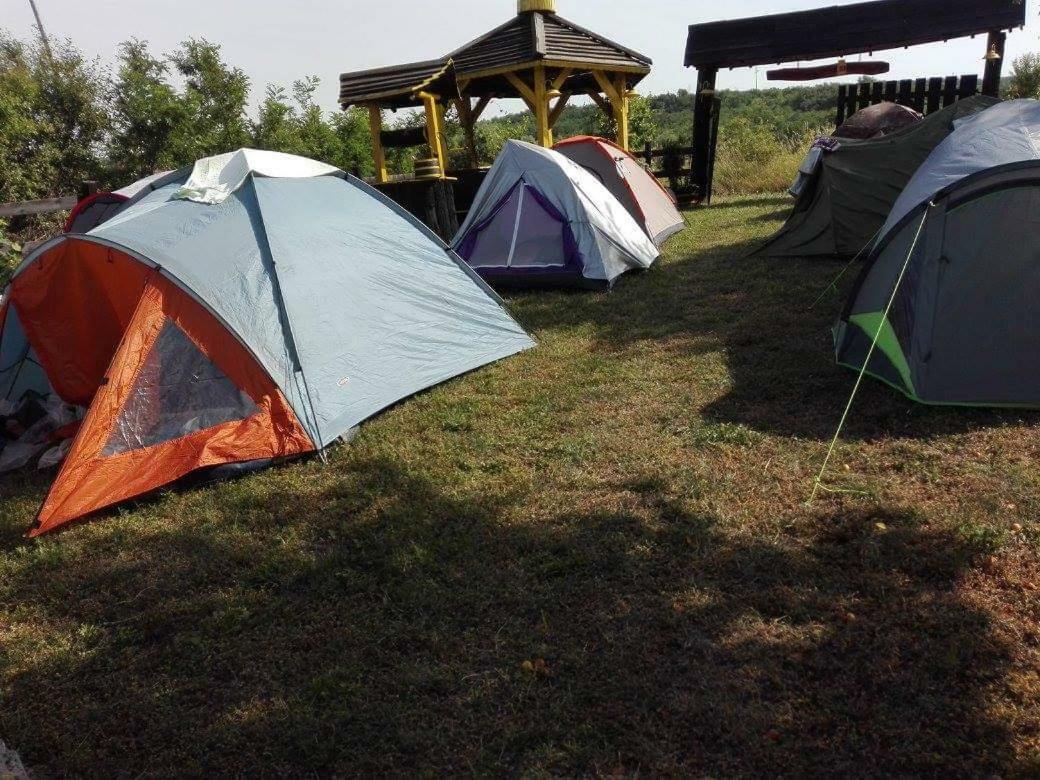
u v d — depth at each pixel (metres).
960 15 13.66
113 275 5.13
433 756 2.59
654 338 6.93
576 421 5.20
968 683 2.72
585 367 6.26
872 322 5.43
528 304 8.52
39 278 5.36
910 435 4.59
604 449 4.73
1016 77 22.03
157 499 4.63
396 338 5.92
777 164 18.45
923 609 3.10
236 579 3.72
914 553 3.45
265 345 5.05
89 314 5.43
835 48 14.59
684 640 3.02
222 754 2.69
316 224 5.82
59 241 5.21
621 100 15.46
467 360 6.36
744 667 2.86
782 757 2.47
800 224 10.06
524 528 3.91
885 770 2.41
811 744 2.51
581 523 3.92
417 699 2.85
